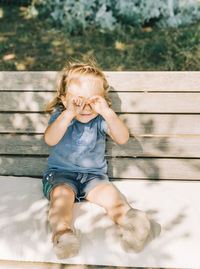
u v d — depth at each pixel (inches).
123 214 75.4
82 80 85.0
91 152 87.9
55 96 90.5
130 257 69.0
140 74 89.0
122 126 84.7
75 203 83.3
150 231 73.7
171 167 95.0
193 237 72.6
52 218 73.0
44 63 182.7
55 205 75.7
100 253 69.4
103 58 184.4
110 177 97.0
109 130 87.3
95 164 87.8
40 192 87.5
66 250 66.2
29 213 79.1
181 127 92.1
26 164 97.0
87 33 213.2
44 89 91.2
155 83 89.5
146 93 90.3
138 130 93.3
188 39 193.2
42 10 247.0
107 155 95.7
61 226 70.3
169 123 92.0
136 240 68.1
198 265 68.5
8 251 70.6
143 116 92.0
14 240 71.6
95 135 87.6
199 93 89.3
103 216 79.0
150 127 92.7
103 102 82.9
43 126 94.0
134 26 220.4
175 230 74.6
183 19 222.7
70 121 82.8
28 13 252.5
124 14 217.8
